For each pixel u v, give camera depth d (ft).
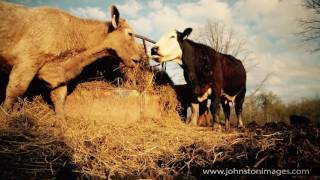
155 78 9.55
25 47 6.73
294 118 12.57
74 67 7.49
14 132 5.77
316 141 6.44
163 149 6.36
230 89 10.25
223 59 10.01
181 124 8.99
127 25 8.02
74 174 5.16
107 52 7.86
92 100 8.02
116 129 6.98
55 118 7.04
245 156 5.87
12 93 6.69
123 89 8.45
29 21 6.85
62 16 7.31
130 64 8.03
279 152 5.71
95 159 5.61
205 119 10.62
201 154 6.10
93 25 7.72
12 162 5.14
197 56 9.25
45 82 7.19
